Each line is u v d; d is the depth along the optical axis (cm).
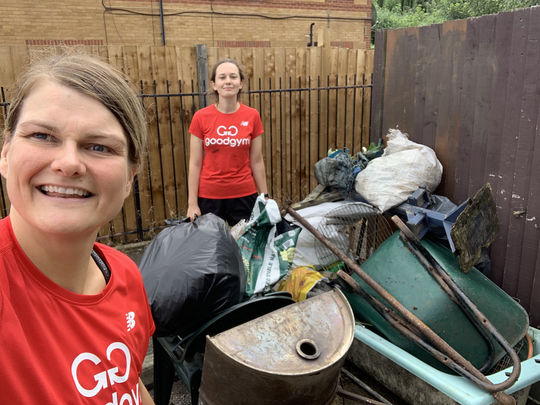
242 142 347
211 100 462
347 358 294
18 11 1018
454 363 224
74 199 75
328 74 515
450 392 217
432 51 358
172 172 479
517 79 293
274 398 163
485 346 246
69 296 82
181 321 206
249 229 275
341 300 196
